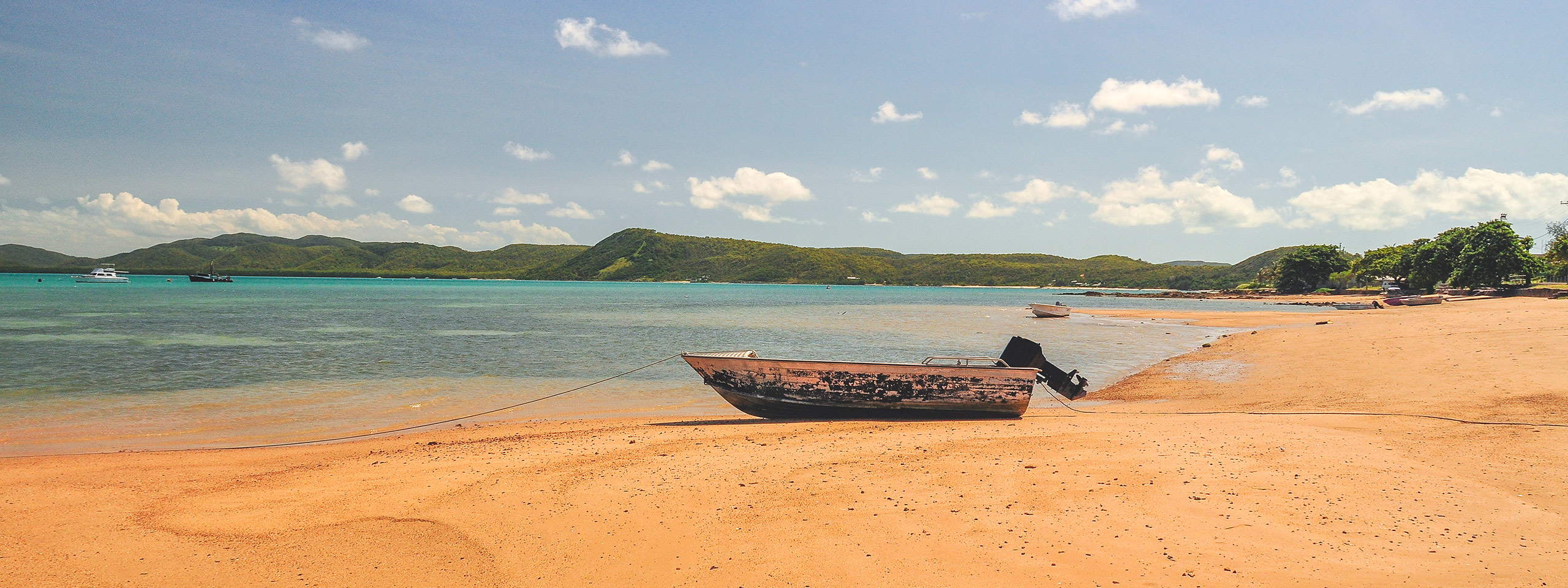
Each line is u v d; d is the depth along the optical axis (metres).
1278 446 10.04
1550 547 6.07
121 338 33.44
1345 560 5.95
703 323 51.09
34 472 10.30
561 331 41.91
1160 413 14.96
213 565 6.69
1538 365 15.71
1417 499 7.45
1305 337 29.36
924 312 71.94
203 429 14.26
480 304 83.38
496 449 11.70
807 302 103.75
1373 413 12.85
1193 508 7.37
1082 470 9.00
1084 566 6.01
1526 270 75.38
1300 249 128.50
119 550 7.07
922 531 6.96
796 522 7.36
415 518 7.91
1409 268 98.06
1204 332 41.34
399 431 14.15
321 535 7.43
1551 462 8.57
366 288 155.75
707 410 16.69
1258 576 5.69
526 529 7.50
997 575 5.89
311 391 19.16
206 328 40.53
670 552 6.73
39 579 6.41
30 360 25.05
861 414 14.73
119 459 11.26
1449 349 20.14
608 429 13.81
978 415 14.39
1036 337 38.00
